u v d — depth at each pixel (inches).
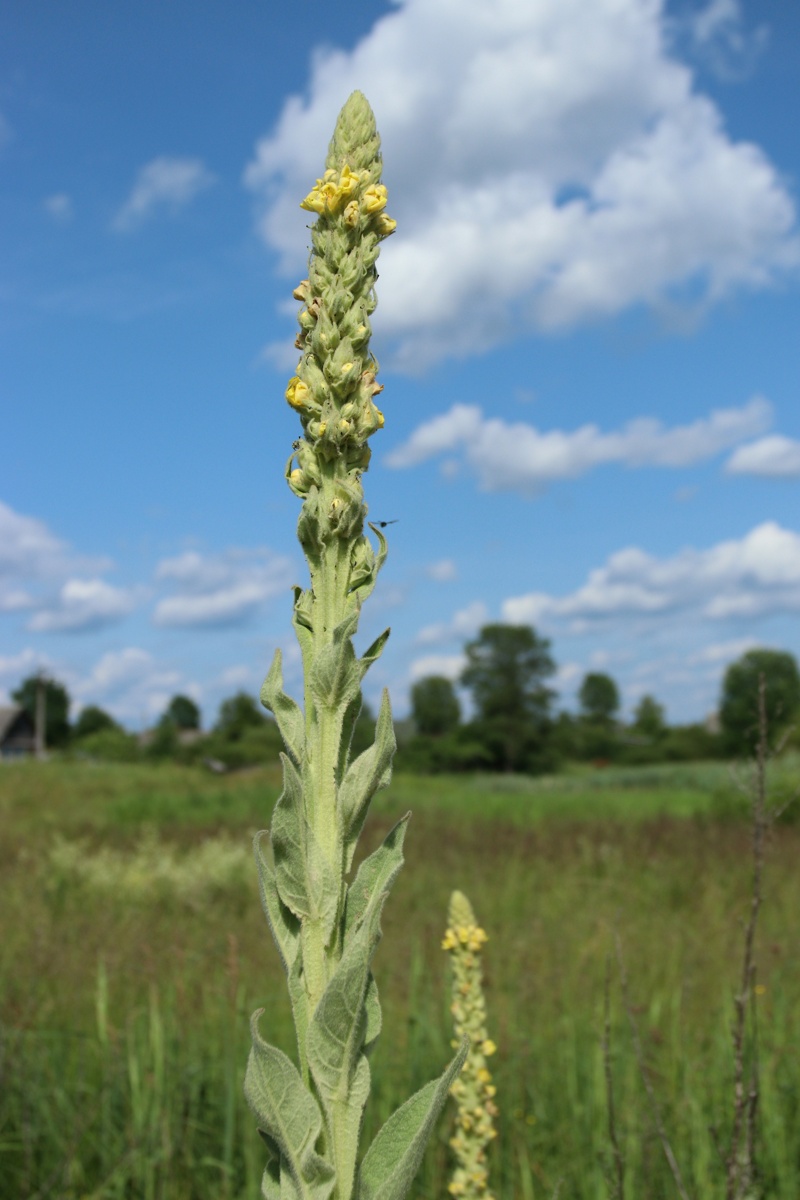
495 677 3528.5
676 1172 116.5
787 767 641.6
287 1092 53.7
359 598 61.6
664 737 4163.4
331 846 58.3
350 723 60.3
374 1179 56.9
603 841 621.6
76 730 3853.3
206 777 1358.3
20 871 480.1
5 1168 170.6
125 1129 180.5
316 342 61.7
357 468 62.3
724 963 284.4
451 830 710.5
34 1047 209.6
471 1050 115.0
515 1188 170.9
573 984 263.9
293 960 57.9
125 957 281.3
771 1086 182.7
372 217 63.4
